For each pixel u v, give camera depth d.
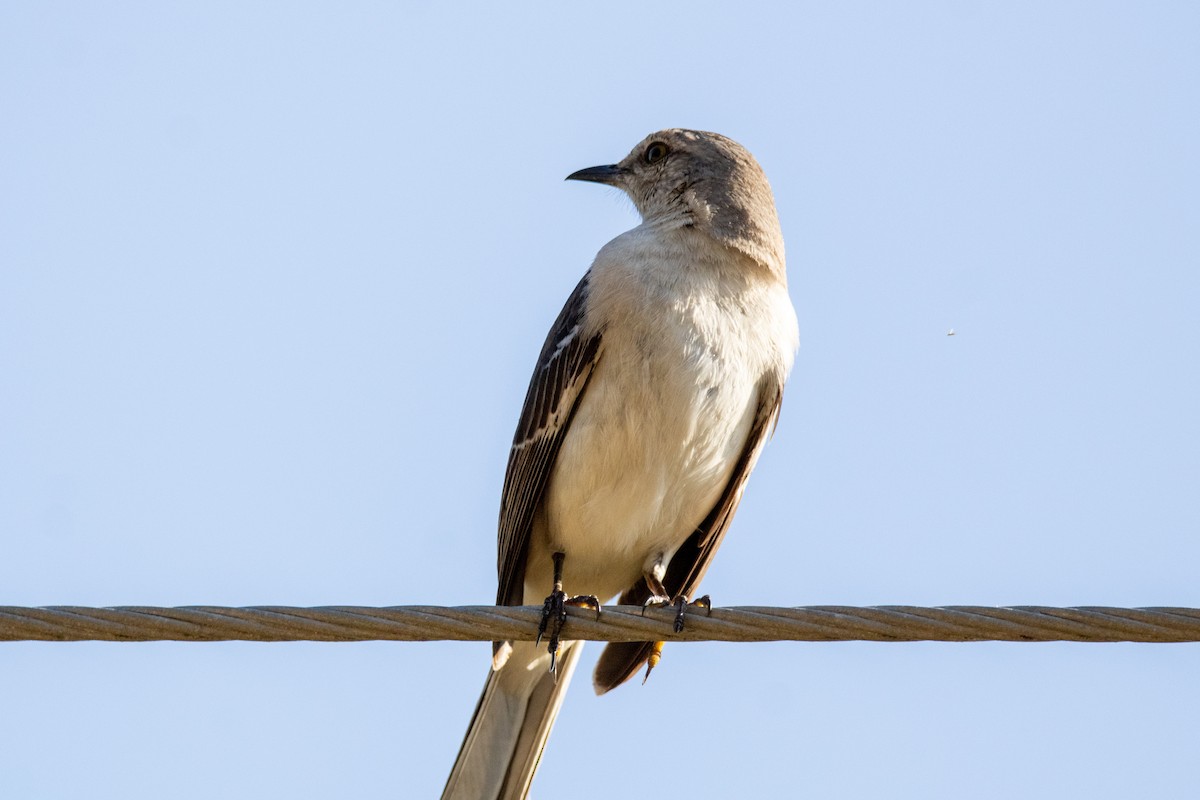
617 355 11.34
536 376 11.96
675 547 12.09
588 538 11.88
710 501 11.87
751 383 11.47
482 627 9.20
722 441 11.45
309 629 8.87
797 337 12.02
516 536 11.95
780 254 12.14
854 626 8.91
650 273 11.47
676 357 11.21
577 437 11.48
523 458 11.84
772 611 9.23
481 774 11.59
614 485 11.50
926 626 8.83
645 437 11.31
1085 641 8.61
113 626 8.62
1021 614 8.65
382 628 9.00
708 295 11.42
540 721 11.65
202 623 8.72
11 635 8.53
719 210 11.85
